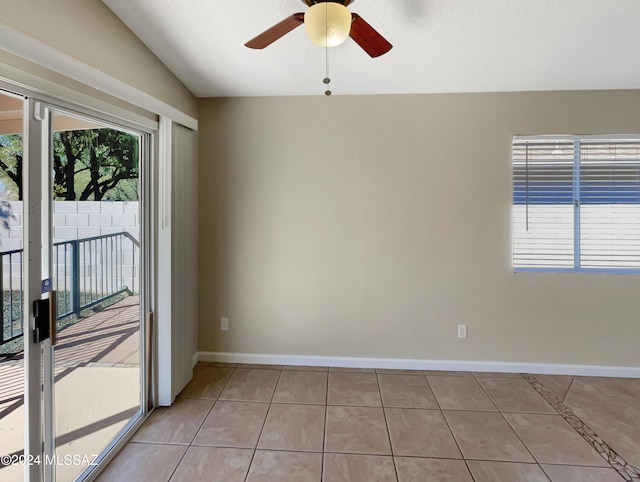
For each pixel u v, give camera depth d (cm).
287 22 137
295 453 192
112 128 195
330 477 174
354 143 288
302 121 290
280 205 295
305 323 297
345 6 139
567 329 283
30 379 143
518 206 284
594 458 189
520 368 287
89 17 159
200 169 296
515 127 279
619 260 280
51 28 139
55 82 147
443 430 212
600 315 281
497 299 287
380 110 286
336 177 291
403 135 285
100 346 191
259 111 292
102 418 192
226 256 299
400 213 289
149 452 191
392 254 291
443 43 202
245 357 301
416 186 287
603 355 281
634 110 272
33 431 144
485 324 288
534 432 211
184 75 248
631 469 181
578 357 283
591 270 283
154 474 176
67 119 162
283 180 294
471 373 287
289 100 290
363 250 292
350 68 237
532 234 284
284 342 299
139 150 221
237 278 299
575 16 175
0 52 123
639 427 216
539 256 284
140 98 194
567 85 266
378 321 294
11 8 122
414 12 171
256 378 276
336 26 123
